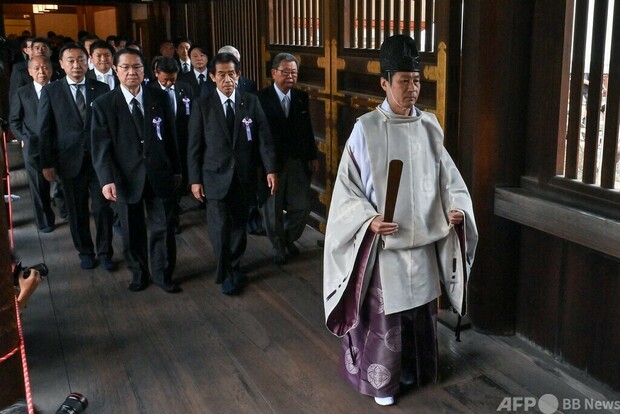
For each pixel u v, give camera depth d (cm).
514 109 299
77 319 357
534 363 297
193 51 600
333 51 441
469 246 262
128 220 385
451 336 326
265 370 296
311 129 439
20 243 501
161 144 376
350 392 275
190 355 312
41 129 425
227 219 381
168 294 392
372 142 247
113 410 264
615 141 253
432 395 272
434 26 329
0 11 1120
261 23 550
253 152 388
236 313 362
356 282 255
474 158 309
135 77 366
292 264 442
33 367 301
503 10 289
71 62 426
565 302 288
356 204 247
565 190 278
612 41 248
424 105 342
